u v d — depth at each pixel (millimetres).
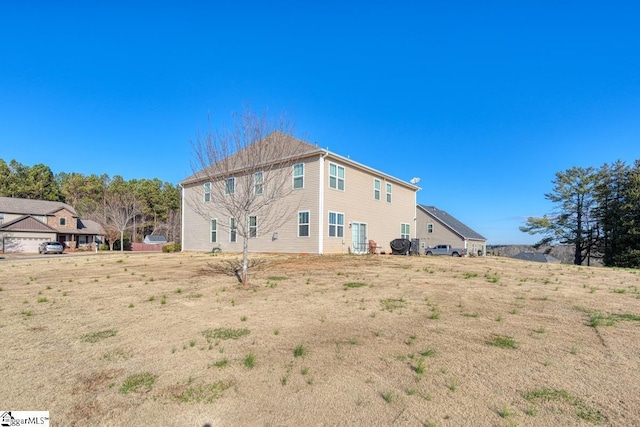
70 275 10695
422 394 3045
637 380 3254
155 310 6191
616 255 28562
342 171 18688
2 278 10133
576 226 34125
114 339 4688
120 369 3729
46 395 3197
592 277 10266
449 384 3213
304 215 17500
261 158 9453
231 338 4617
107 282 9242
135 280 9523
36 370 3732
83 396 3172
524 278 9656
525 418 2639
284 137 10531
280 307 6238
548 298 6887
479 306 6199
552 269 12375
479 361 3719
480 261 15023
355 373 3490
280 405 2934
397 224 23266
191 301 6848
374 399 2984
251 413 2832
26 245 35969
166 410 2906
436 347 4148
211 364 3801
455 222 40875
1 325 5375
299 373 3523
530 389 3094
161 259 15758
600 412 2711
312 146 17547
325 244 17188
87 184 56719
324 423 2656
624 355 3861
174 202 60281
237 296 7230
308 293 7383
